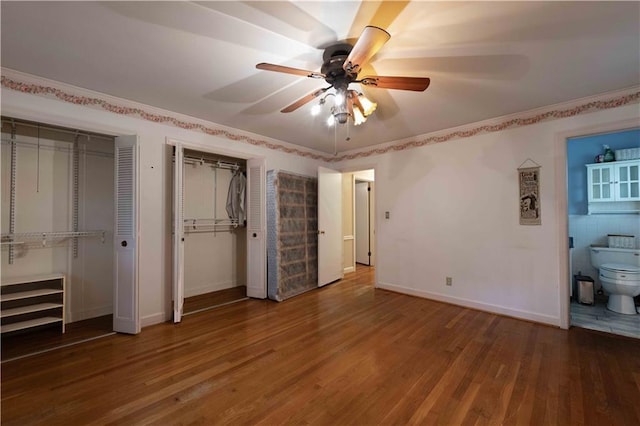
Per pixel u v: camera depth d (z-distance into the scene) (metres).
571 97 2.86
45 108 2.51
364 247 6.66
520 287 3.24
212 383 2.01
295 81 2.54
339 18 1.73
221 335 2.82
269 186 4.14
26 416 1.68
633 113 2.62
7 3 1.57
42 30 1.83
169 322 3.18
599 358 2.35
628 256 3.58
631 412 1.71
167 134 3.25
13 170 2.85
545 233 3.09
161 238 3.21
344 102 2.10
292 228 4.31
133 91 2.75
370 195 6.59
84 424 1.62
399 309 3.57
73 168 3.22
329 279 4.86
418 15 1.69
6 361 2.31
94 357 2.38
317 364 2.26
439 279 3.88
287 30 1.84
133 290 2.87
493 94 2.78
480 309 3.52
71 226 3.20
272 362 2.29
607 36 1.90
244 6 1.62
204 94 2.81
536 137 3.15
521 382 2.02
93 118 2.76
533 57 2.15
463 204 3.67
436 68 2.30
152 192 3.15
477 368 2.20
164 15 1.70
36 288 2.97
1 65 2.28
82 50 2.07
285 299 4.04
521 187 3.24
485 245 3.50
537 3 1.60
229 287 4.71
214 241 4.54
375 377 2.08
